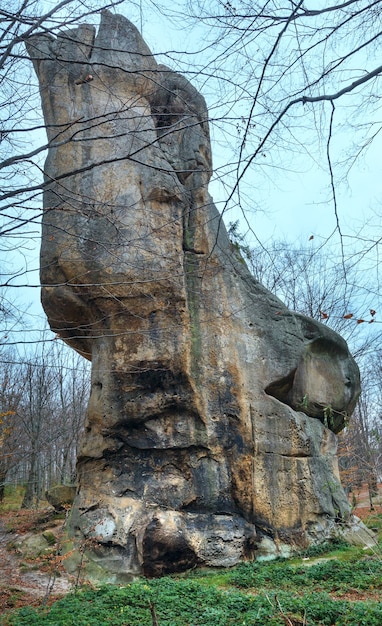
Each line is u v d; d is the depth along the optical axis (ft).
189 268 49.11
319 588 36.24
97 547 42.63
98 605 30.89
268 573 39.83
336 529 47.57
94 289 45.78
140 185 48.55
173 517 43.06
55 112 48.57
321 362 54.34
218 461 45.83
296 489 47.24
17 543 48.75
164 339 46.16
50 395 85.92
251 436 47.24
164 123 53.31
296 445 48.42
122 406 45.52
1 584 38.73
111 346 46.42
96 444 46.14
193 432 45.70
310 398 52.54
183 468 45.37
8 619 29.53
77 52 47.98
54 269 46.09
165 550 41.50
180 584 35.24
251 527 45.21
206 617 28.81
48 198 47.19
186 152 52.60
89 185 47.62
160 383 46.03
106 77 48.67
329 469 50.83
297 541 45.68
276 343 50.98
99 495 45.03
